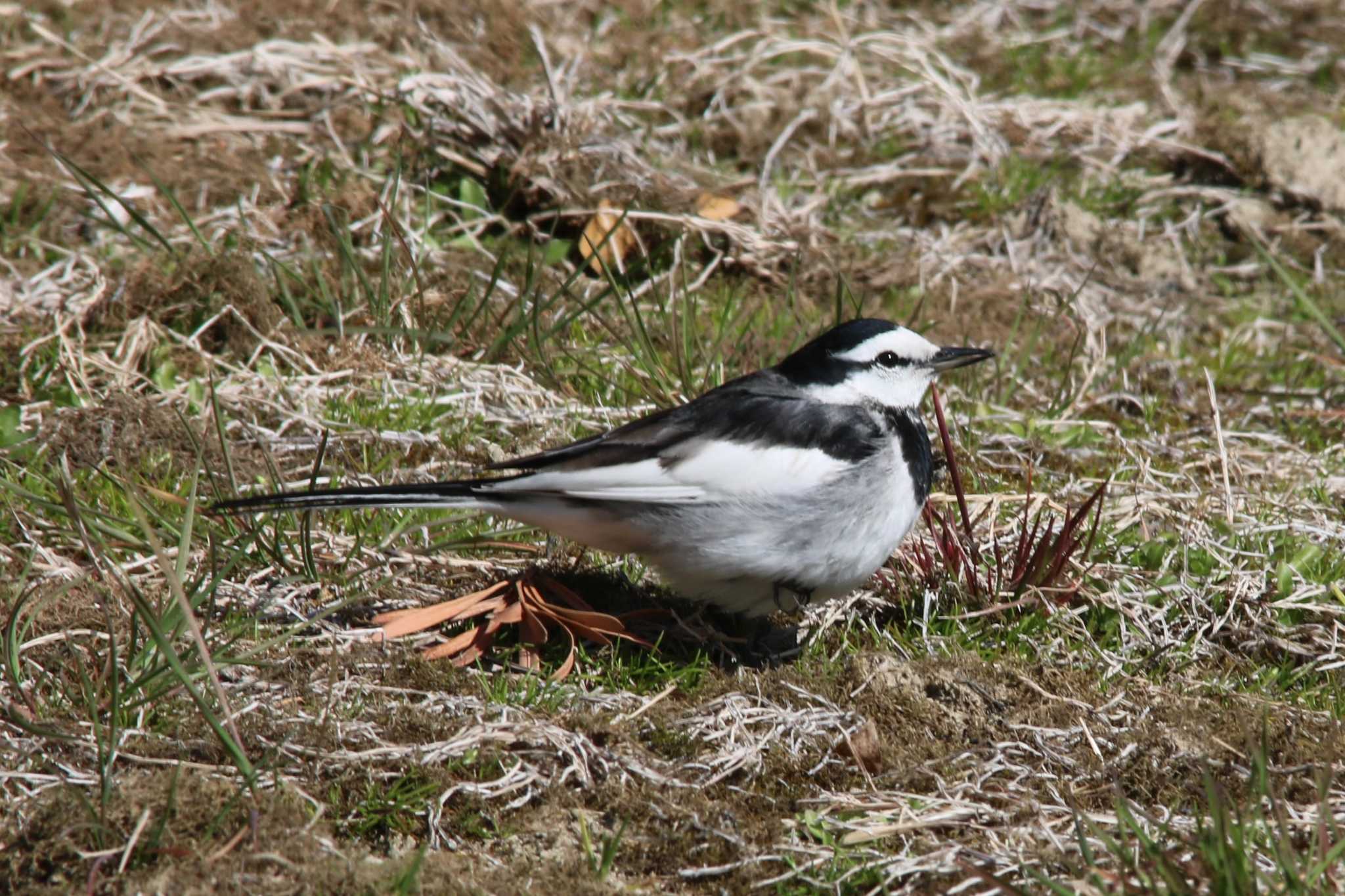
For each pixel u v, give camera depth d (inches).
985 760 318.3
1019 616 375.2
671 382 466.0
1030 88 732.0
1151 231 637.9
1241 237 637.3
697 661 347.9
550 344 492.1
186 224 538.3
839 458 339.3
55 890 255.4
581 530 343.6
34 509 376.2
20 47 637.3
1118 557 399.9
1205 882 261.3
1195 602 380.2
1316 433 491.5
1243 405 518.0
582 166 582.9
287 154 592.7
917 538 398.9
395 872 265.3
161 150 583.2
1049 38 787.4
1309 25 837.8
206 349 474.9
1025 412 495.8
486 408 454.0
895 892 275.4
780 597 352.5
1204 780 292.2
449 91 593.3
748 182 614.9
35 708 301.6
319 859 267.0
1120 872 264.8
